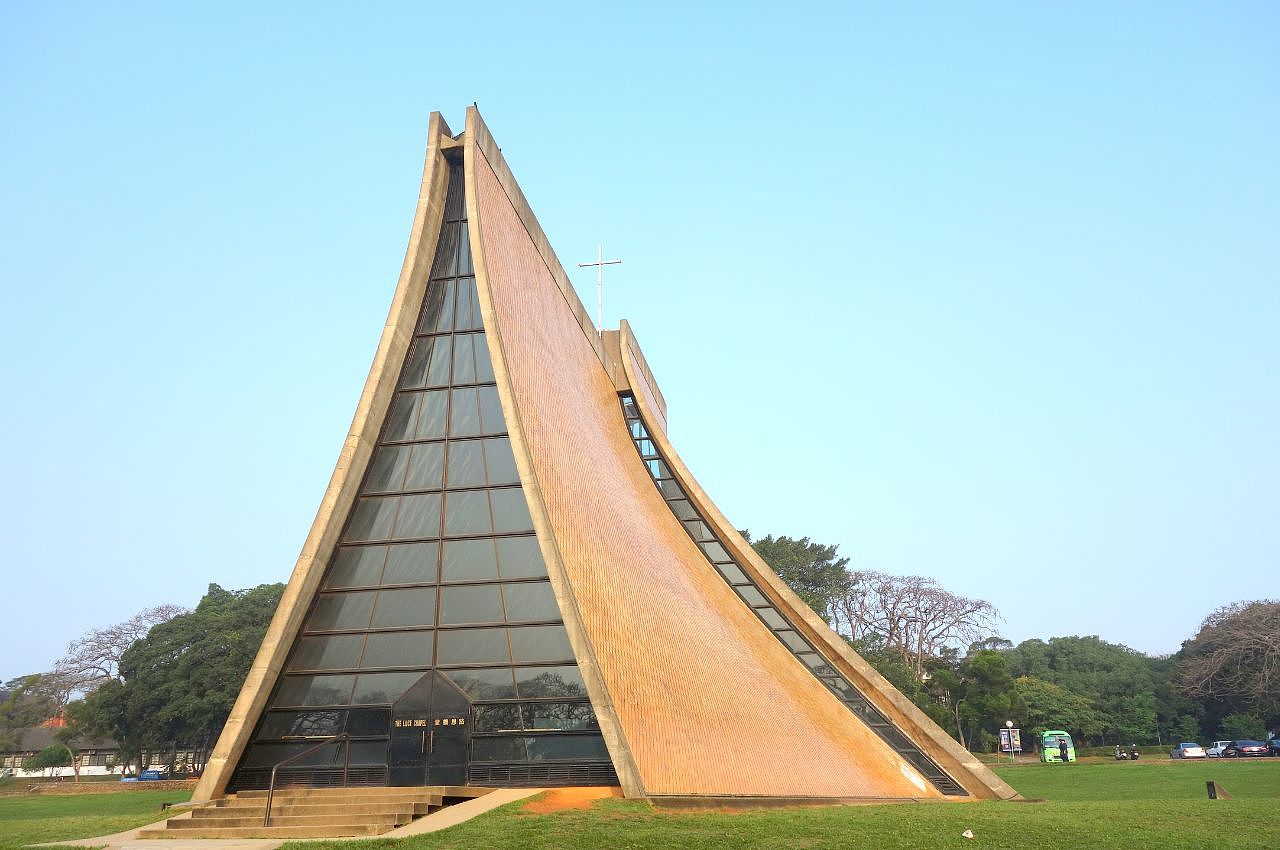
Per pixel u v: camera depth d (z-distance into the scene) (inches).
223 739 749.9
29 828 688.4
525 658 789.9
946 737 995.9
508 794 697.6
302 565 805.9
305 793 720.3
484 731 773.9
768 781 786.8
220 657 2145.7
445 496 860.6
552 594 805.9
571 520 837.2
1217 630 2768.2
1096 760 2347.4
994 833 598.2
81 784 1557.6
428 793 707.4
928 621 2967.5
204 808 685.9
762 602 1150.3
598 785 748.0
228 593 2568.9
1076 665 3457.2
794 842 548.7
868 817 659.4
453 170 1001.5
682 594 998.4
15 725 2512.3
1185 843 569.9
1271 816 684.1
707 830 579.5
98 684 2459.4
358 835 616.1
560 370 1044.5
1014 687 2642.7
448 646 803.4
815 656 1096.8
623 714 719.1
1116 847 555.8
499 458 868.0
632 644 799.7
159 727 2129.7
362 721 786.8
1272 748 2182.6
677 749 743.1
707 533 1211.9
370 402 866.1
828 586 2819.9
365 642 812.0
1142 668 3326.8
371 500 867.4
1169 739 2994.6
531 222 1107.3
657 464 1273.4
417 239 934.4
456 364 917.8
